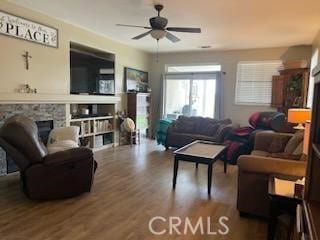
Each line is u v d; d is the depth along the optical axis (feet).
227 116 22.74
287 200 6.15
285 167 7.98
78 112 17.57
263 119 17.44
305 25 14.56
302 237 4.17
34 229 7.59
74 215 8.52
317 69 4.54
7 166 12.39
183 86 24.25
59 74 15.02
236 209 9.24
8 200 9.56
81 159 9.79
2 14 11.81
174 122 19.88
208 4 11.71
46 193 9.43
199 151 11.66
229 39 18.19
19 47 12.69
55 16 14.19
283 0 11.05
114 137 20.16
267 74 21.09
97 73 18.15
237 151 15.29
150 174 13.10
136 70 22.68
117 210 8.98
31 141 9.09
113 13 13.48
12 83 12.46
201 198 10.18
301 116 11.72
